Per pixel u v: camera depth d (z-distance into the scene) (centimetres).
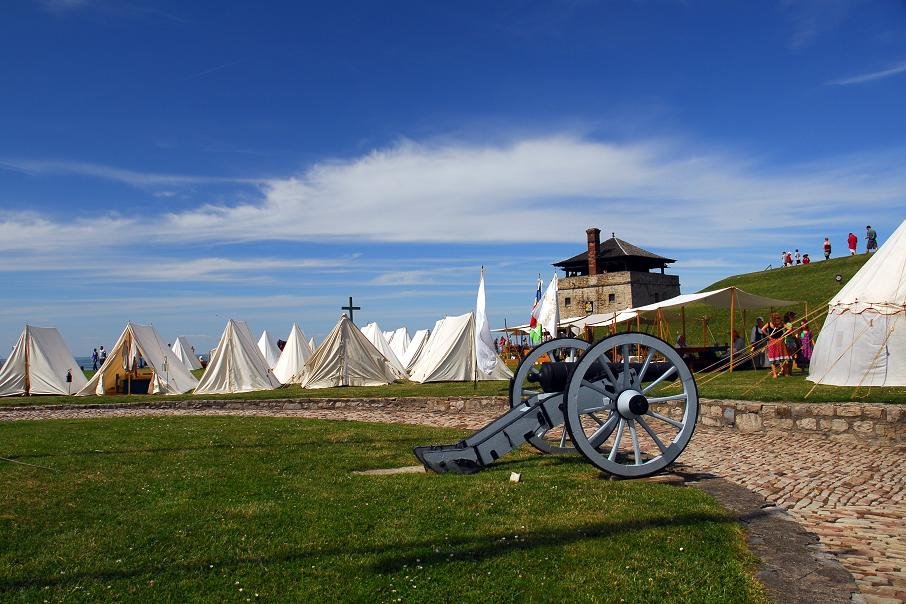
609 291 6019
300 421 1570
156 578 517
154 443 1197
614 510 674
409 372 3425
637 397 851
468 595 480
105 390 2767
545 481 807
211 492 786
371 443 1170
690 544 575
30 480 866
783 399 1376
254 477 872
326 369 2719
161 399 2317
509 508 686
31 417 2005
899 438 1189
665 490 767
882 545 604
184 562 548
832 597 477
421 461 883
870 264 1611
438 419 1673
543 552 558
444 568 527
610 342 850
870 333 1511
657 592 482
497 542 581
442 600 474
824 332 1659
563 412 834
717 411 1420
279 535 613
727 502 729
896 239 1586
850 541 617
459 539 590
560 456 998
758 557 557
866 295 1543
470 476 849
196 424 1519
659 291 6216
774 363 1970
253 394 2452
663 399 874
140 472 916
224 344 2762
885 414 1206
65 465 977
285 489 795
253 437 1255
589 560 540
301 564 541
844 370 1554
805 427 1294
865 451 1109
